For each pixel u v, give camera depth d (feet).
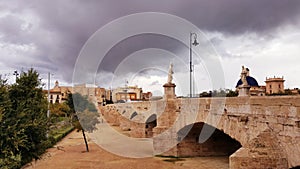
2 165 38.24
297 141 35.17
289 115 36.86
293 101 36.14
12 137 40.65
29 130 47.19
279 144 39.11
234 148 93.61
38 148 49.37
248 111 48.01
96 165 80.23
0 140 39.45
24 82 49.42
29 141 47.26
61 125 167.63
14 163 40.52
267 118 42.14
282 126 38.42
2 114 38.60
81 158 90.99
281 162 38.11
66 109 184.65
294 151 35.78
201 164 79.00
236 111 52.85
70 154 98.48
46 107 54.44
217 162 81.82
